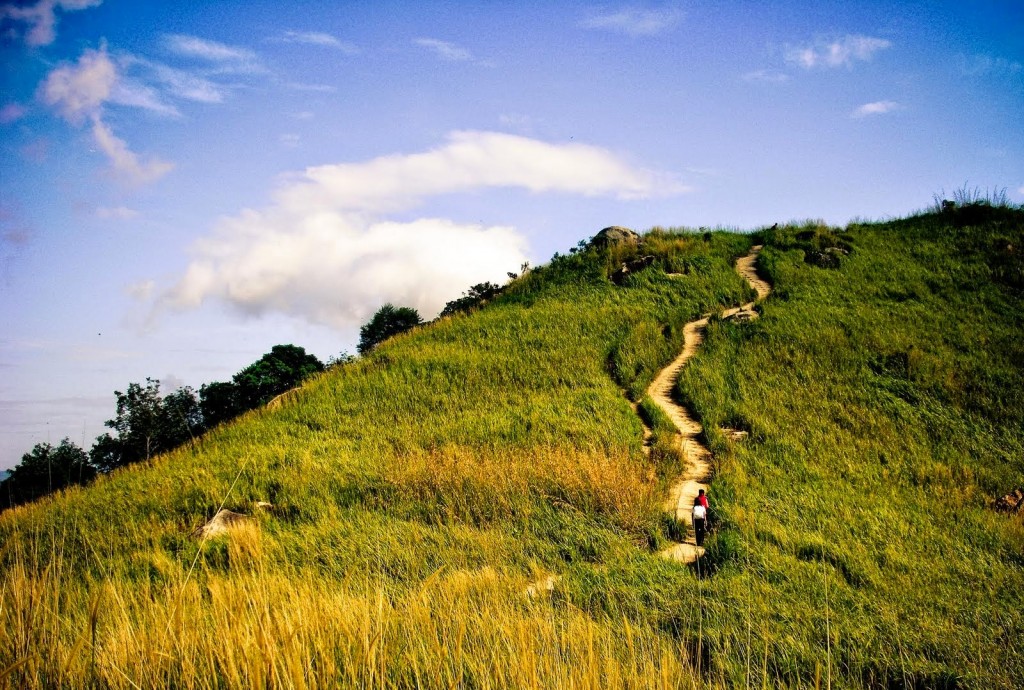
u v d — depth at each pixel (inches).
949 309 1202.0
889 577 470.9
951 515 620.1
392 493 674.2
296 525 624.1
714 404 919.7
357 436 876.0
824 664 295.7
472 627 238.4
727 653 292.7
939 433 835.4
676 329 1208.8
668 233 1718.8
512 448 773.3
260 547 514.6
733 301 1330.0
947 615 397.7
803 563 481.1
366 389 1039.6
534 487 655.8
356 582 377.7
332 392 1049.5
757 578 450.3
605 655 211.8
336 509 642.8
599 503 623.5
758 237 1720.0
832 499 641.6
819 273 1392.7
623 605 379.6
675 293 1341.0
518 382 1023.0
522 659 193.3
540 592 382.9
